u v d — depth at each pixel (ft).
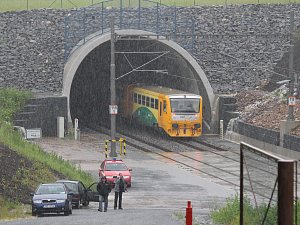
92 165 513.45
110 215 284.20
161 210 330.54
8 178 354.95
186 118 645.10
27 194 341.82
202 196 404.77
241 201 152.15
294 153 533.55
